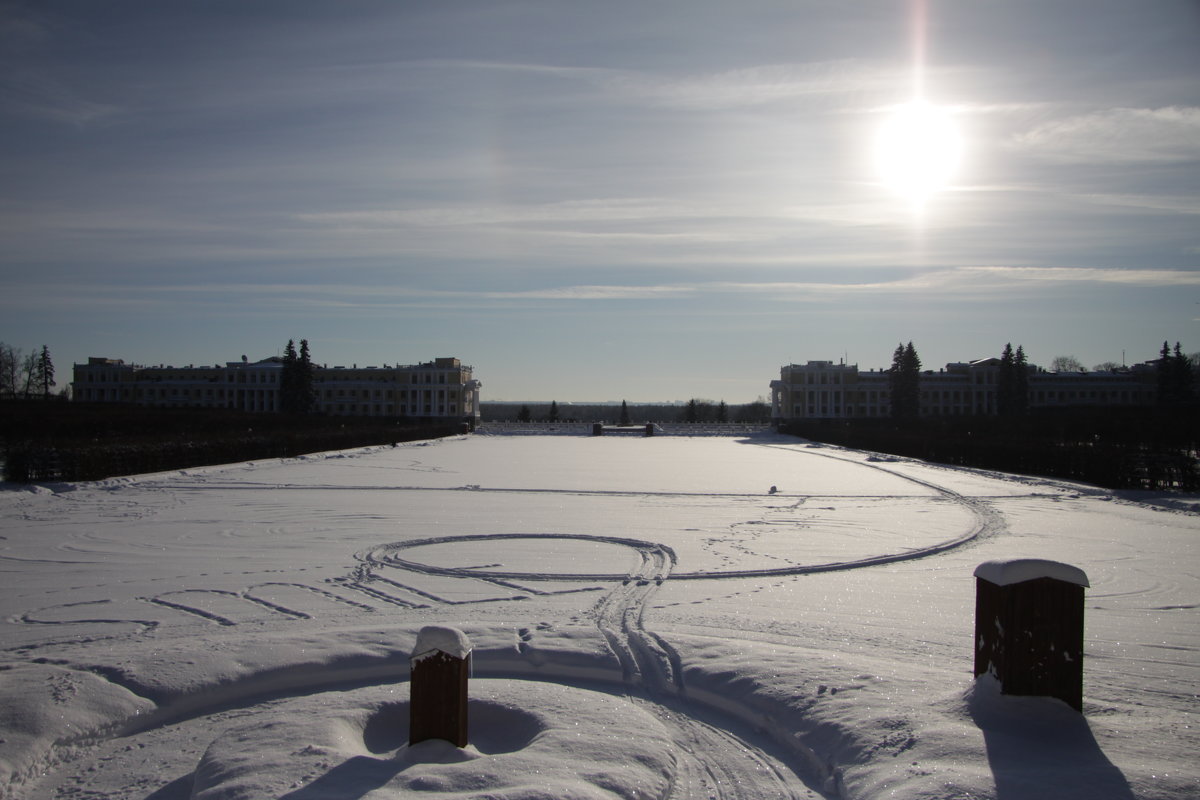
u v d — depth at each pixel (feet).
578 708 24.76
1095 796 18.37
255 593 46.55
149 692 25.80
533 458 184.24
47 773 22.04
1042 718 22.09
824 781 21.29
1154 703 26.63
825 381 460.55
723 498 102.17
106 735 23.97
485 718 25.05
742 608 42.78
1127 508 92.22
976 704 23.17
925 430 271.28
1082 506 94.22
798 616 40.70
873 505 95.14
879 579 51.60
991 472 142.41
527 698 25.43
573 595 46.39
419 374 470.39
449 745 22.12
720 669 28.17
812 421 380.99
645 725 23.77
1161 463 108.68
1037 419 292.20
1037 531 73.77
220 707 26.40
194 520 77.82
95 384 470.80
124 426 213.25
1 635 36.96
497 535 69.21
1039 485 120.57
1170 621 39.93
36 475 107.96
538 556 59.67
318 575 52.03
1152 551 62.44
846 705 24.16
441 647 22.29
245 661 28.17
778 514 86.07
